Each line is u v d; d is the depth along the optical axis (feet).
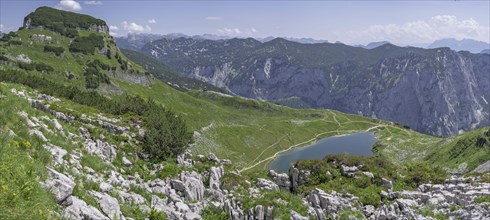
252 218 98.94
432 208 99.50
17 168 52.65
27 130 76.18
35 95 175.32
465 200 100.01
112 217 65.57
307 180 129.59
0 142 59.77
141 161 126.62
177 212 84.58
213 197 106.52
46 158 69.56
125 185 89.66
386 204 108.68
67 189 55.93
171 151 140.36
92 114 158.92
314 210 103.60
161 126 156.46
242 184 119.34
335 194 115.44
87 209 58.70
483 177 122.52
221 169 128.67
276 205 101.50
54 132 92.27
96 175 84.23
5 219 42.11
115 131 147.23
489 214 90.12
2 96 88.99
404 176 131.13
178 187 105.50
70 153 87.20
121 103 201.67
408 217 96.99
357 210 105.81
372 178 126.52
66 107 161.07
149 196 90.84
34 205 47.44
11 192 46.21
